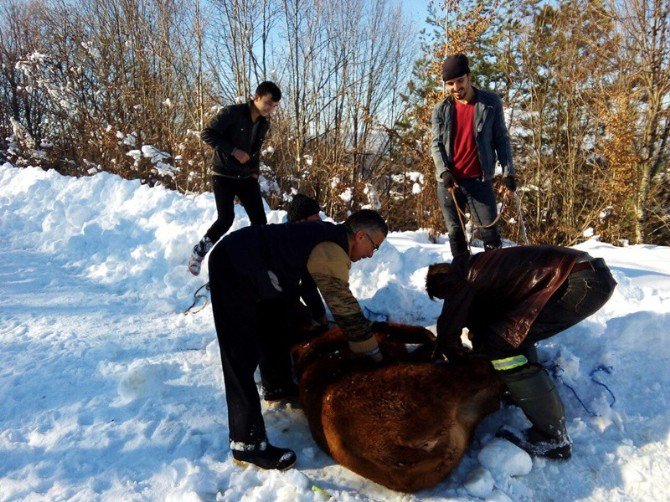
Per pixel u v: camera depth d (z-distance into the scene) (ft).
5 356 12.71
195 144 38.06
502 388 9.84
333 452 8.55
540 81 59.62
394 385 8.52
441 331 9.32
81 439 9.57
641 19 48.08
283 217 20.80
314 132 57.72
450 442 8.13
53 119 63.26
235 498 8.14
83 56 56.75
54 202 25.62
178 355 12.96
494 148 15.90
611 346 11.50
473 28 35.60
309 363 10.30
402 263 16.57
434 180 32.91
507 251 9.25
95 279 18.60
